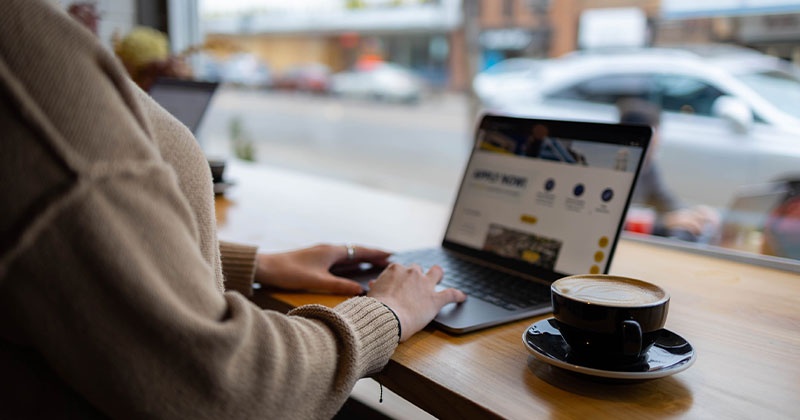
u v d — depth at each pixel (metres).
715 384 0.65
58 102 0.45
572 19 4.20
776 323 0.82
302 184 1.86
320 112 7.29
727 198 3.34
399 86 6.68
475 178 1.14
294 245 1.20
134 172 0.48
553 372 0.68
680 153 3.46
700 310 0.87
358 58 6.87
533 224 1.02
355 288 0.92
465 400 0.62
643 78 3.64
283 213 1.48
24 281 0.45
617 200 0.93
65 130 0.45
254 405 0.53
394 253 1.12
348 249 1.01
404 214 1.48
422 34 6.08
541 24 4.41
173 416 0.50
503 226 1.06
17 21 0.46
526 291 0.92
